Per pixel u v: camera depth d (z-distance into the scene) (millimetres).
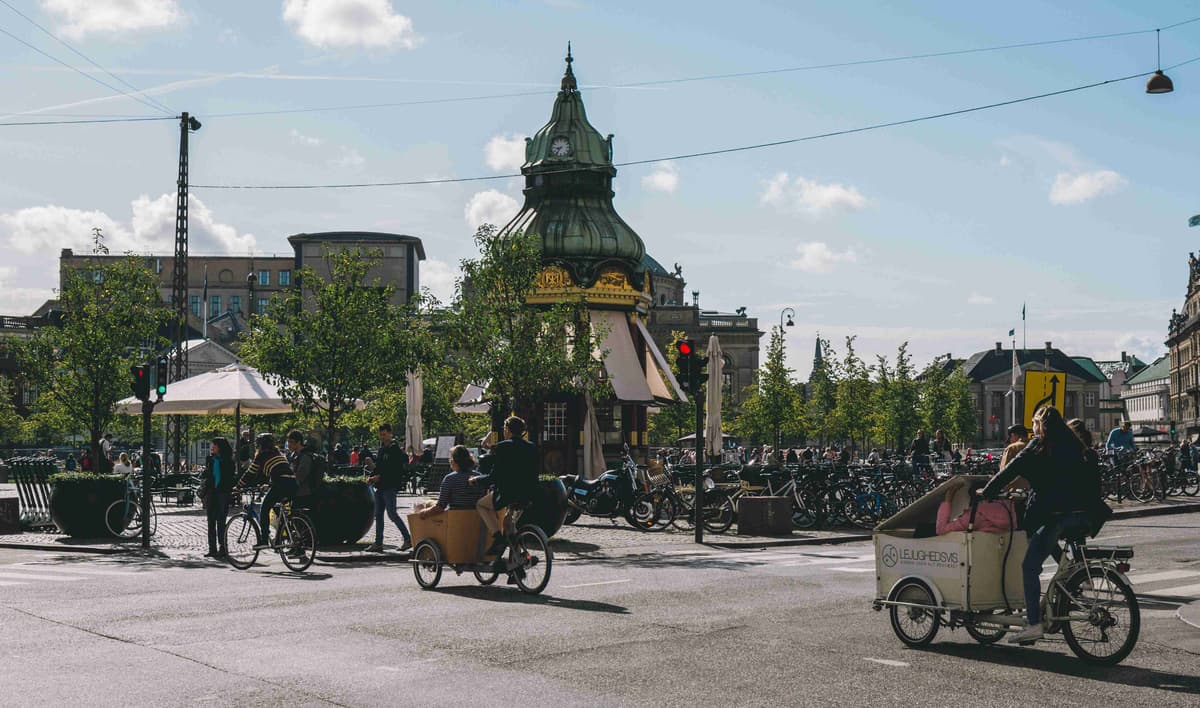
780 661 9438
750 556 18578
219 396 29312
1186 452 35000
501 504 13922
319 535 20109
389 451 19359
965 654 9781
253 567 17453
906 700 8055
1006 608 10016
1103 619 9328
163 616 11938
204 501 19250
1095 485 9570
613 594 13648
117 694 8234
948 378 113062
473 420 63719
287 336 25469
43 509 24500
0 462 58469
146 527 20656
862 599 13156
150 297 29391
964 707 7852
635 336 39344
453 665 9250
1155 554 18234
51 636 10703
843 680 8711
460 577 15586
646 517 24406
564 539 21812
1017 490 10500
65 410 30203
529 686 8469
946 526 10000
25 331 112375
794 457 32562
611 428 37875
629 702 7973
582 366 29109
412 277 121562
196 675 8875
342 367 25281
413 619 11672
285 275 133625
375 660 9453
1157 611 12477
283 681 8641
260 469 17234
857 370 79375
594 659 9508
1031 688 8453
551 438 37250
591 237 38250
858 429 79562
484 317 28406
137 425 36156
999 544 9977
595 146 39375
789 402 69750
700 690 8352
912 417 86438
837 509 24750
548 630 10969
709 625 11281
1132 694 8266
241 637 10594
